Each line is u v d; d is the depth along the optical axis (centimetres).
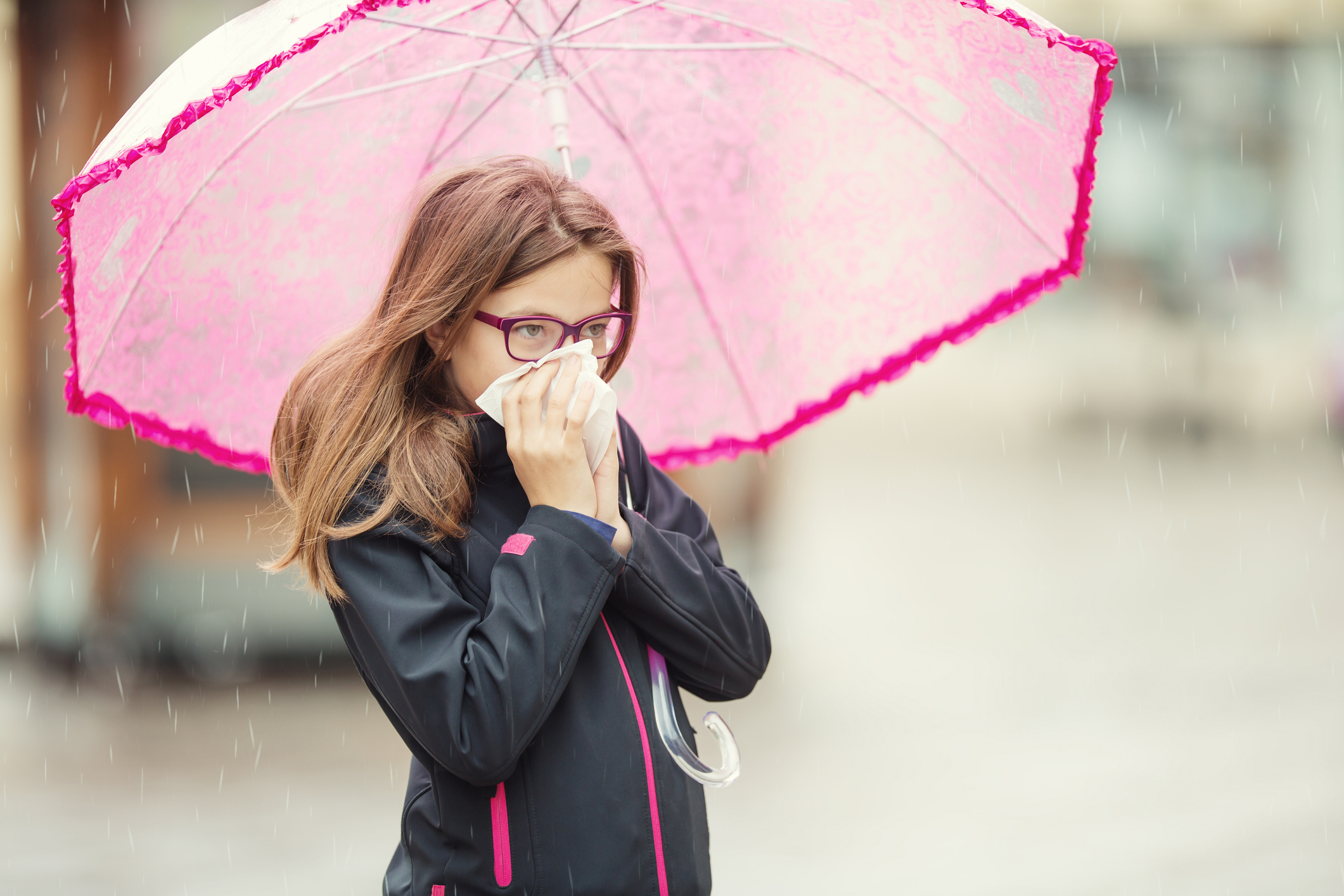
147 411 403
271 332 414
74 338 371
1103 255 4322
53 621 1425
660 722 340
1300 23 3938
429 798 332
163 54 1402
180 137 351
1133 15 3884
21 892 838
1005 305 418
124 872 873
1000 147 404
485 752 299
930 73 399
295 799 1025
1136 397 4281
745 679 366
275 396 421
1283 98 4138
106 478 1411
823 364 445
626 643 339
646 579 336
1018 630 1587
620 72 430
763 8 406
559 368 324
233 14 1398
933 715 1236
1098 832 931
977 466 3744
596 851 315
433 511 319
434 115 417
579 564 313
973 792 1020
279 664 1432
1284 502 2764
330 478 324
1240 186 4200
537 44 402
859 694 1315
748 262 446
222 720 1259
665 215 445
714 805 1002
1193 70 4122
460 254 322
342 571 320
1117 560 2086
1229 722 1191
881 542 2330
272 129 387
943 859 886
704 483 1552
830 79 420
